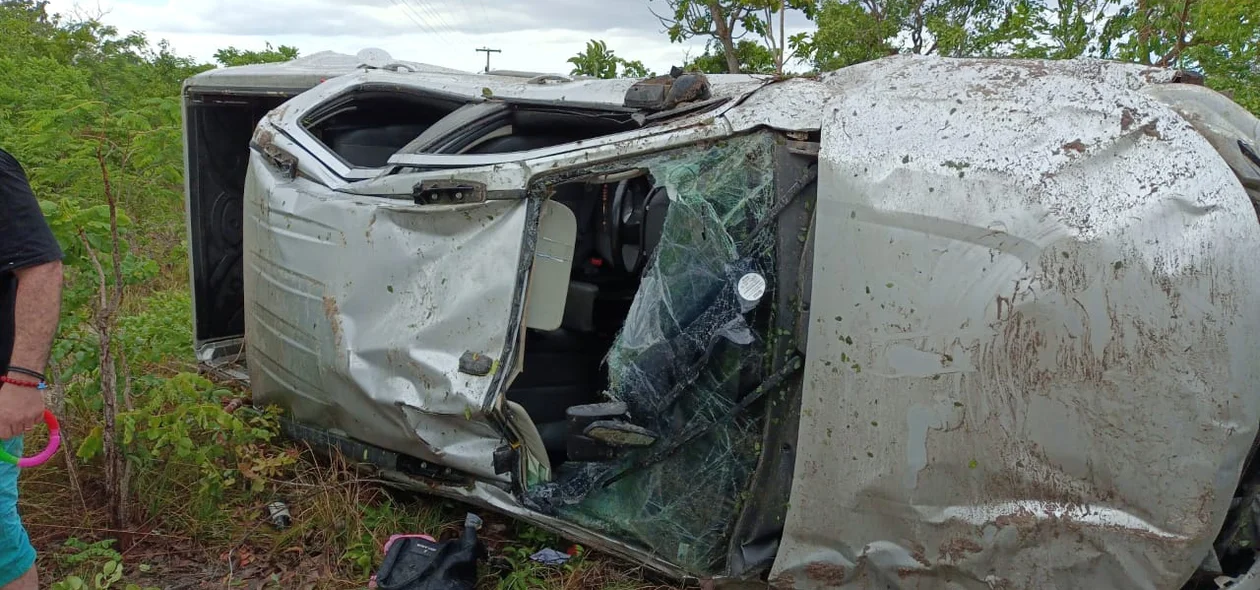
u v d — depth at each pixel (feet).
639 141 8.54
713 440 8.31
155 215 19.06
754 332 7.92
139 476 10.26
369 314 9.64
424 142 10.17
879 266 7.24
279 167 11.28
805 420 7.64
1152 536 6.74
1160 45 19.97
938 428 7.09
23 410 6.69
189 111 14.14
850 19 28.35
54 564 9.33
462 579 8.86
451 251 9.15
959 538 7.21
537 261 9.20
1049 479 6.90
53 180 12.55
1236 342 6.58
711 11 25.54
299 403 10.87
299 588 9.27
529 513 9.14
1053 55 24.81
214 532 9.97
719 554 8.52
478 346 8.84
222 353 14.79
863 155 7.48
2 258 6.59
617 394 8.63
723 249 8.11
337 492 10.28
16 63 24.38
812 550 7.88
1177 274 6.59
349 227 9.87
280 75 13.30
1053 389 6.78
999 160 7.07
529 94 10.69
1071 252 6.73
